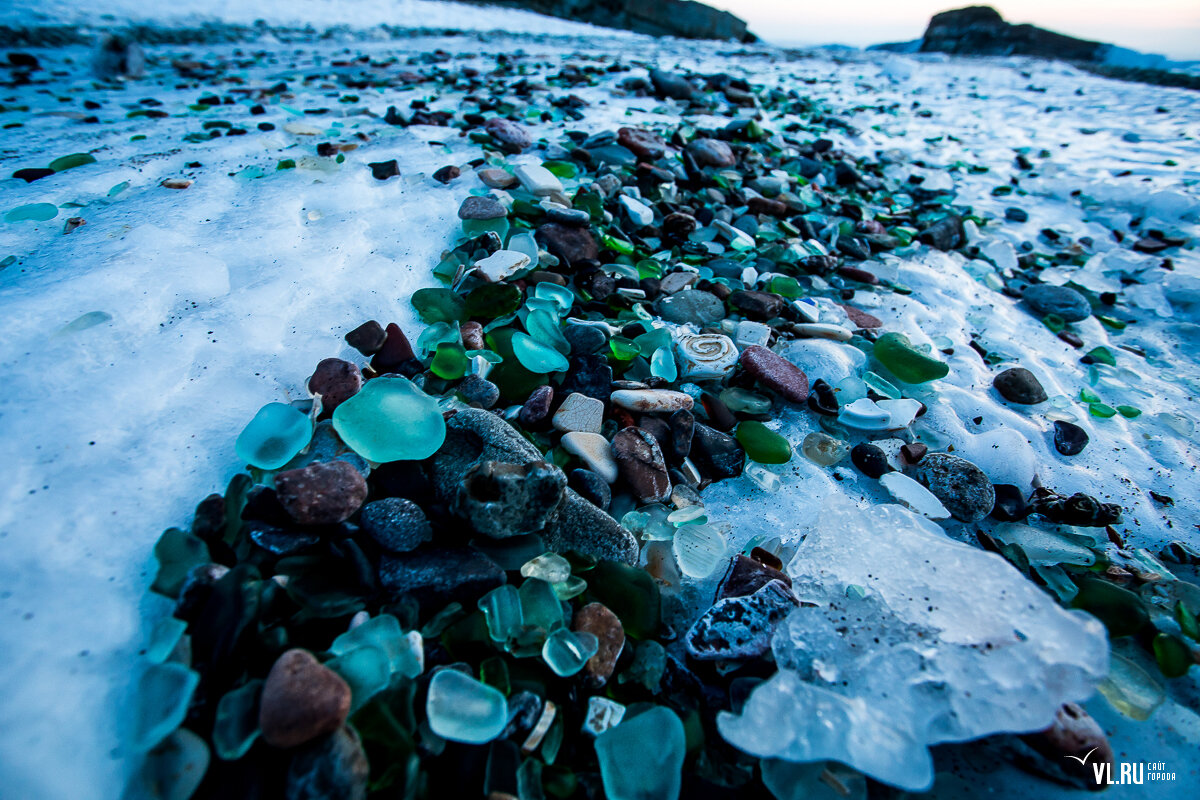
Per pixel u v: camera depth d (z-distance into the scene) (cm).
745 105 67
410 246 29
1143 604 18
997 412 25
